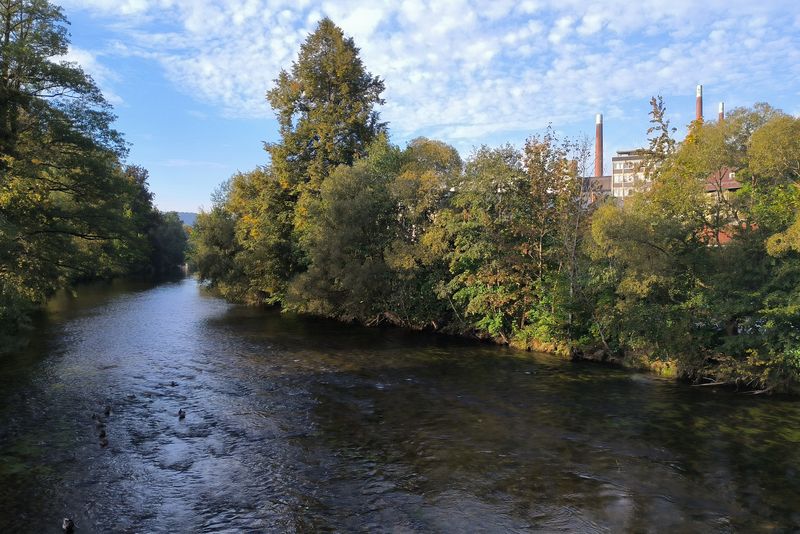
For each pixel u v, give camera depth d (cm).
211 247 5322
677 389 1892
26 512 977
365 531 916
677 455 1270
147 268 9600
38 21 2550
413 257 3081
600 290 2341
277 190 4478
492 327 2783
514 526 935
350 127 4384
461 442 1360
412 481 1125
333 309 3744
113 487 1088
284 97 4472
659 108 2164
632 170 2677
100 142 2727
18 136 2533
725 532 913
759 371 1798
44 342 2789
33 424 1472
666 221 1973
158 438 1379
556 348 2561
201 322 3700
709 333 1938
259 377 2064
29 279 2566
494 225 2783
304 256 4216
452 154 3897
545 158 2716
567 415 1587
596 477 1145
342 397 1781
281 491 1074
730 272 1819
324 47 4516
